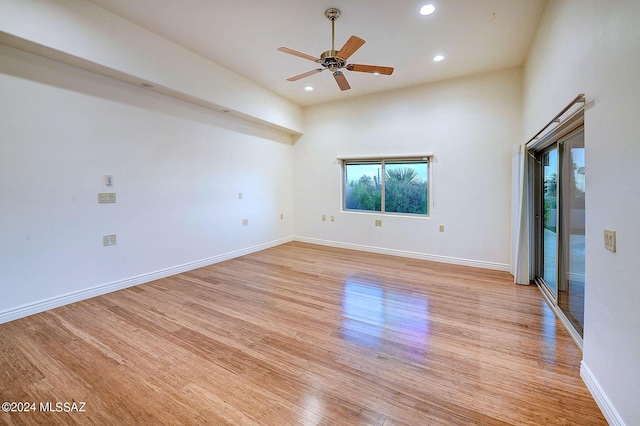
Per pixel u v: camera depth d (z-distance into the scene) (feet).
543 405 5.44
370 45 11.51
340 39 11.22
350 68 9.62
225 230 16.05
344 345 7.58
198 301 10.41
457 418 5.15
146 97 12.04
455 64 13.26
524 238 12.14
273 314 9.38
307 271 14.08
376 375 6.37
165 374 6.37
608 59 5.10
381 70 9.72
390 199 17.65
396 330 8.36
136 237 11.97
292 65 13.74
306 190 20.63
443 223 15.70
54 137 9.52
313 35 10.98
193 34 11.10
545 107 9.29
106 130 10.84
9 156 8.63
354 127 18.25
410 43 11.36
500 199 14.26
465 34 10.71
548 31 8.87
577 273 7.89
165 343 7.62
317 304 10.19
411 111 16.25
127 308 9.76
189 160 13.94
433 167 15.79
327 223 19.89
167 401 5.57
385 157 17.25
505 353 7.18
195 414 5.26
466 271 14.11
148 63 11.00
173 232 13.41
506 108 13.88
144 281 12.31
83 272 10.41
